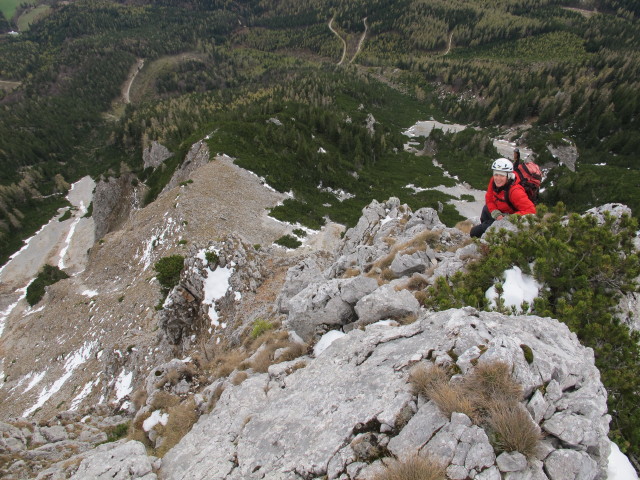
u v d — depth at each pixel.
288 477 6.43
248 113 128.75
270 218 65.88
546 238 10.31
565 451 5.12
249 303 25.78
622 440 7.12
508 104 158.25
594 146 119.38
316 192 82.00
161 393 15.00
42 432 18.47
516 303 9.35
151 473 8.63
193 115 153.50
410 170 107.50
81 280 60.91
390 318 10.45
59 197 144.50
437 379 6.33
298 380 9.27
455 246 15.80
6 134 172.50
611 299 9.31
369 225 31.56
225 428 9.13
